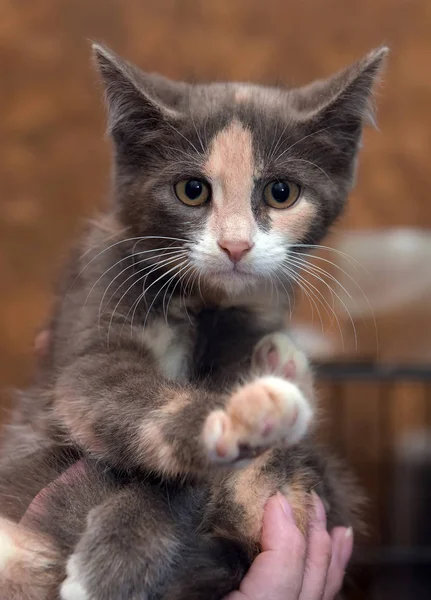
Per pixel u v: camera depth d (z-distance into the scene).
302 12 0.68
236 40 0.68
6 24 0.66
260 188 0.36
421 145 0.69
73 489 0.33
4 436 0.39
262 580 0.32
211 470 0.31
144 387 0.33
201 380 0.35
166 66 0.67
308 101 0.38
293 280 0.37
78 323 0.36
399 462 0.62
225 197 0.35
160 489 0.32
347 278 0.49
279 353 0.36
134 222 0.36
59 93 0.67
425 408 0.66
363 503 0.42
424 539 0.58
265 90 0.38
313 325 0.48
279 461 0.34
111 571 0.31
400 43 0.68
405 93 0.68
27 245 0.67
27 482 0.34
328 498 0.37
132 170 0.37
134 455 0.32
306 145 0.36
